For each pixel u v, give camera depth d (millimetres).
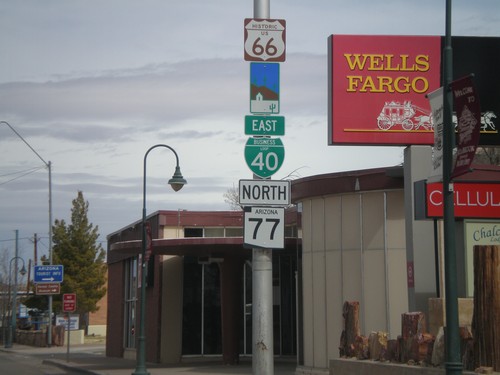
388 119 19812
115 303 40688
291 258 34125
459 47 20297
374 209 21531
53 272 48062
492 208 17641
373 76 19984
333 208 22453
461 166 10719
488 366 10414
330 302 22219
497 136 20000
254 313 10023
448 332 10359
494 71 20266
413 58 20062
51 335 55938
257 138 10227
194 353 33406
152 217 35156
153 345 33281
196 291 33781
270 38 10375
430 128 19750
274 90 10297
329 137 19953
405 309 20828
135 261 37844
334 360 14586
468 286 17219
